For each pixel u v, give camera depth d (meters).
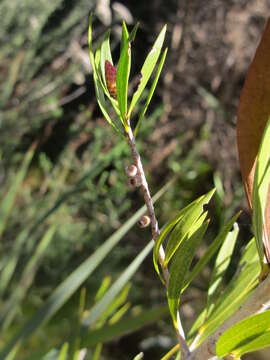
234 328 0.12
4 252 0.77
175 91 1.18
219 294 0.19
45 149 1.06
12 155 0.95
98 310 0.41
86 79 1.12
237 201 0.78
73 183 0.88
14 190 0.64
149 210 0.13
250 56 1.19
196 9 1.17
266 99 0.13
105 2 0.70
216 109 1.07
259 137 0.13
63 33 0.91
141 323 0.40
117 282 0.41
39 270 0.94
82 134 0.87
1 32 0.85
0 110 0.83
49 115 0.92
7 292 0.69
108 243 0.46
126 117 0.13
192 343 0.17
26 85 0.90
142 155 1.04
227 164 1.12
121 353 0.98
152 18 1.24
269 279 0.12
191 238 0.13
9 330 0.83
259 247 0.12
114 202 1.03
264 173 0.11
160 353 0.98
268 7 1.19
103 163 0.57
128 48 0.13
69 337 0.34
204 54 1.19
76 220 0.98
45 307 0.45
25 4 0.85
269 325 0.11
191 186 1.09
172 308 0.13
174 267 0.13
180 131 1.15
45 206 0.77
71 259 0.99
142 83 0.13
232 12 1.17
